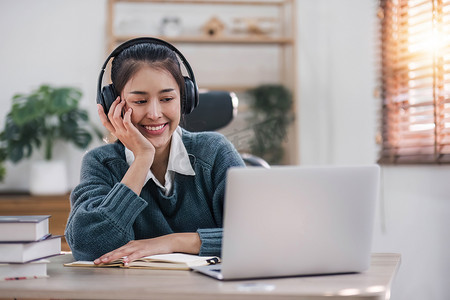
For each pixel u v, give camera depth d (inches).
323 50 180.2
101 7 175.2
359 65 153.3
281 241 47.4
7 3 172.7
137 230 65.2
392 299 120.8
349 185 48.7
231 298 42.1
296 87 175.8
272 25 177.0
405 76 121.6
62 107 155.8
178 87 63.2
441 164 105.6
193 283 45.8
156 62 61.1
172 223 66.6
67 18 174.2
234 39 173.8
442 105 107.2
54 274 51.3
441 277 105.3
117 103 62.0
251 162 102.7
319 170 47.7
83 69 174.1
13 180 171.2
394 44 123.8
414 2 119.8
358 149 154.6
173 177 66.1
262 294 42.0
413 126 119.9
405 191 117.8
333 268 49.6
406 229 117.5
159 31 172.6
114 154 66.9
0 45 172.6
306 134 183.2
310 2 183.6
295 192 47.3
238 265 46.7
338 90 168.4
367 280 47.3
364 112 150.2
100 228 57.9
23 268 49.4
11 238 49.9
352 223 49.3
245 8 182.2
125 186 58.9
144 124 61.8
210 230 59.6
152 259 54.4
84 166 66.4
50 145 162.4
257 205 46.4
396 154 120.0
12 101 161.8
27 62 173.2
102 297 43.6
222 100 91.7
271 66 184.5
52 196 150.3
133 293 43.1
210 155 67.2
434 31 109.1
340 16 165.6
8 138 159.0
